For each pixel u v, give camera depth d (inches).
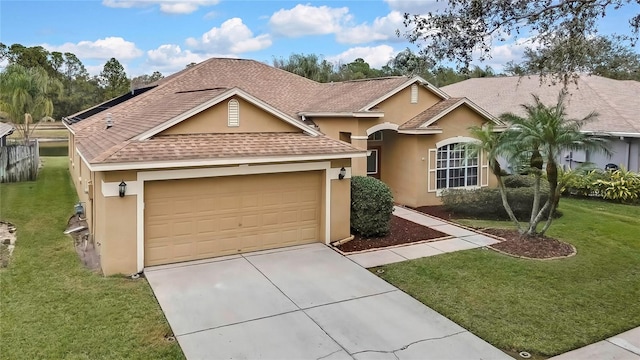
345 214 538.0
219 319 338.6
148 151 431.5
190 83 890.7
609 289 404.5
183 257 461.4
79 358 281.9
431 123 721.0
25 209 688.4
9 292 378.9
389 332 324.2
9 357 281.3
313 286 404.5
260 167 482.9
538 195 532.1
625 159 870.4
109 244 417.7
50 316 336.2
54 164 1248.8
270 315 347.3
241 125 521.3
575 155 915.4
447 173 760.3
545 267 454.3
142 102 812.0
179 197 452.8
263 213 498.3
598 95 994.7
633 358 296.2
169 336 312.7
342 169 527.2
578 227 617.0
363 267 453.1
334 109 748.0
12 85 1235.9
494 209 668.7
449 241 545.0
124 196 419.5
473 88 1280.8
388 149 795.4
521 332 326.0
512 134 514.3
